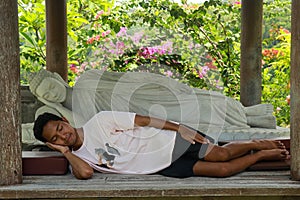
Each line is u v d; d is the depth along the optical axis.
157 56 4.07
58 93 3.73
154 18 5.95
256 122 4.10
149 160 2.96
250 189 2.61
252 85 4.94
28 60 6.13
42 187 2.63
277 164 3.07
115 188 2.60
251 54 4.92
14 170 2.71
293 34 2.71
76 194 2.59
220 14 6.08
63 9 4.72
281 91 6.27
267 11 6.94
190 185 2.65
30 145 3.65
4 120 2.67
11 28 2.67
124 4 6.21
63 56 4.73
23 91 4.44
